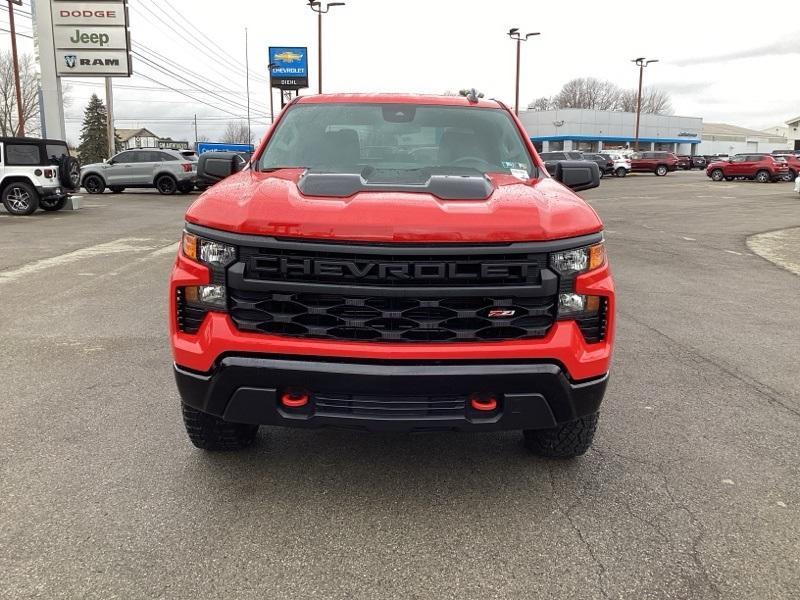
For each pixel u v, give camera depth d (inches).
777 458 142.9
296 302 106.9
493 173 145.9
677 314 278.2
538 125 2898.6
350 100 170.7
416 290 104.2
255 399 109.2
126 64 1002.7
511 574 100.7
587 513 118.6
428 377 104.9
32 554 103.3
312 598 94.4
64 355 206.5
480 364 106.8
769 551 107.7
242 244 106.3
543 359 108.3
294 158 153.3
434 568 101.9
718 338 241.1
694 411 169.8
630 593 96.7
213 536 109.3
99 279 329.7
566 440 132.6
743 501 124.0
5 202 640.4
